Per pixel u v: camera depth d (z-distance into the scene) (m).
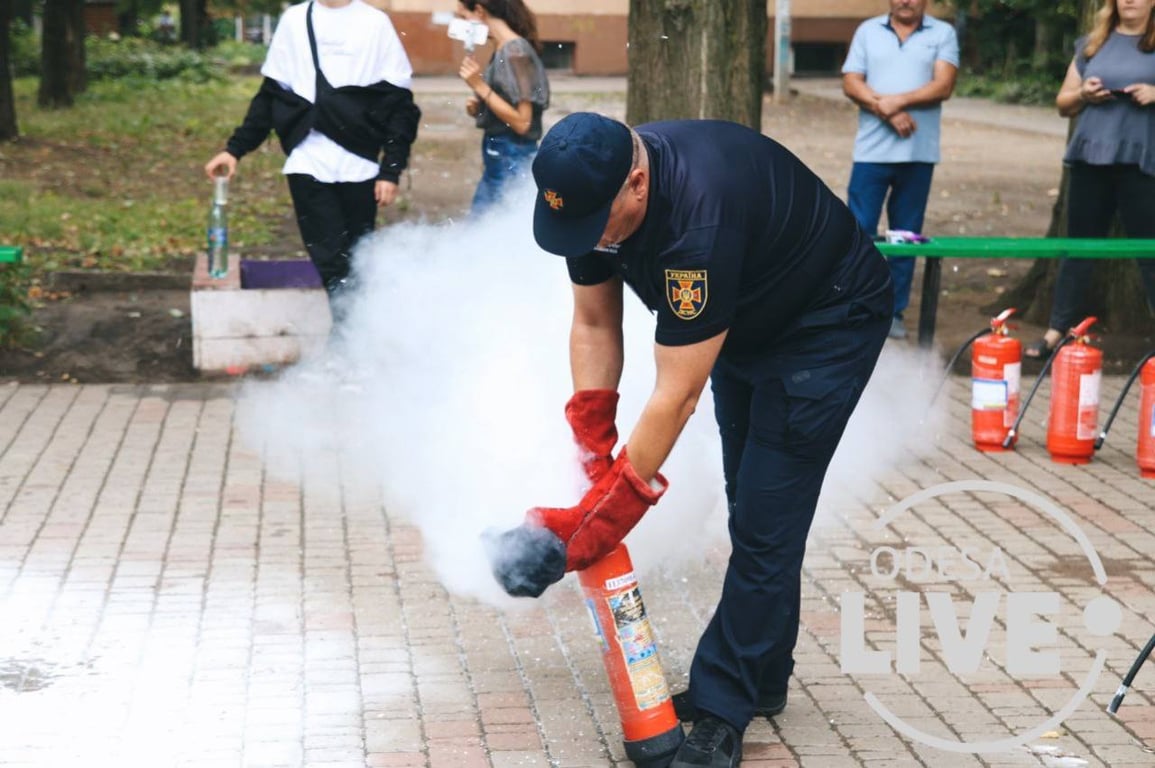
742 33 7.46
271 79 7.13
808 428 3.56
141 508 5.69
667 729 3.69
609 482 3.48
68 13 22.48
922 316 7.75
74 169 15.34
